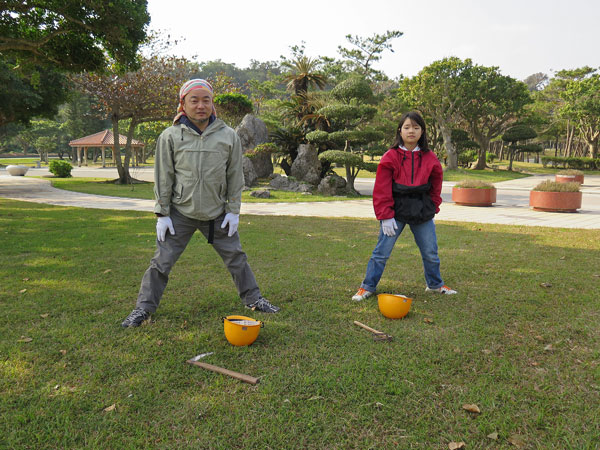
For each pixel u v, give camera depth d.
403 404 2.07
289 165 23.02
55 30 10.31
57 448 1.74
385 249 3.64
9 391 2.14
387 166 3.50
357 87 18.02
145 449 1.74
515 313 3.30
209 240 3.22
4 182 24.00
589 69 42.34
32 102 17.69
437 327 3.03
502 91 32.62
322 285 4.06
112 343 2.72
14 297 3.63
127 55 10.90
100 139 46.72
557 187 11.49
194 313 3.29
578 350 2.66
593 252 5.66
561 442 1.79
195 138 2.96
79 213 10.30
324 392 2.16
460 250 5.81
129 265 4.81
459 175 31.30
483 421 1.93
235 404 2.05
